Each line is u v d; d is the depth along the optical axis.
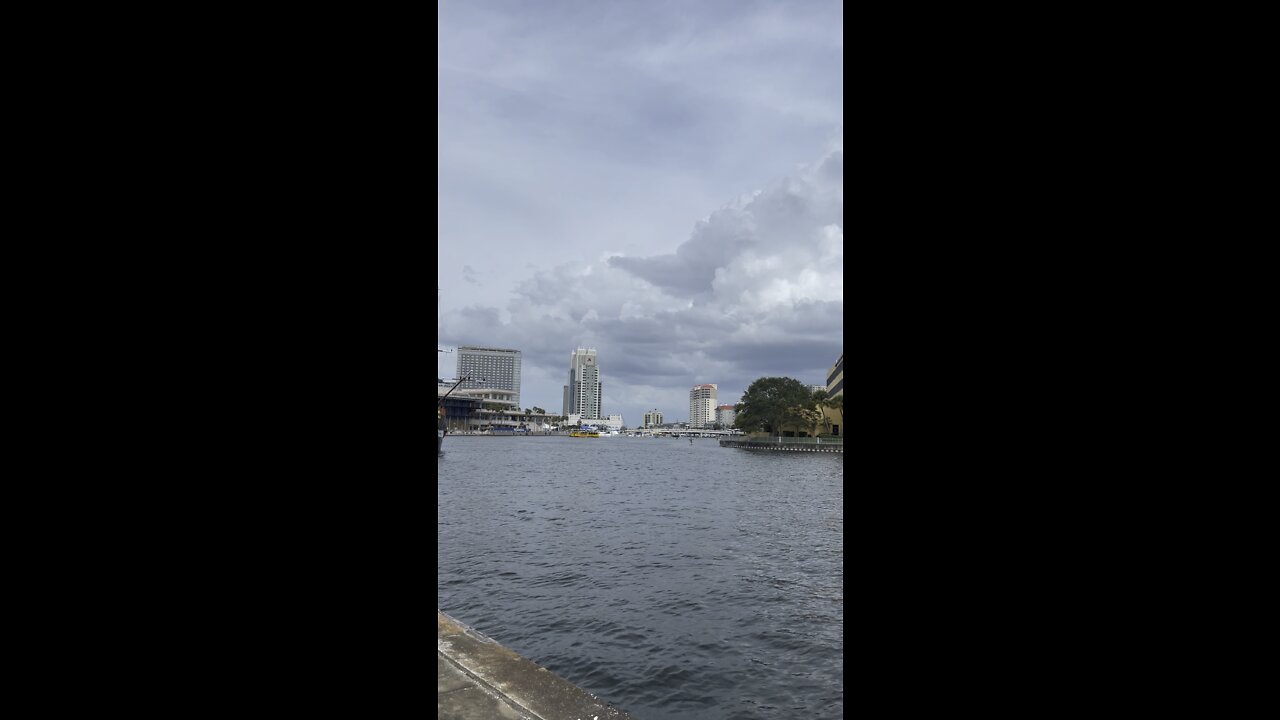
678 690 8.12
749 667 8.91
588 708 2.91
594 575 15.46
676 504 32.59
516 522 25.70
